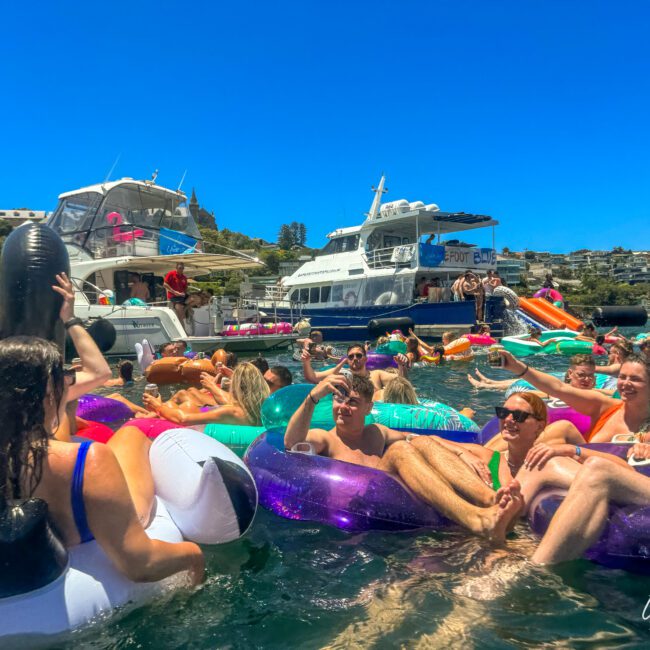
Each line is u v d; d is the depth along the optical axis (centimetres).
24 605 216
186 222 1888
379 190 2464
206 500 295
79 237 1669
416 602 260
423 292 2291
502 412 364
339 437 425
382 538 339
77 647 220
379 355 1124
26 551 210
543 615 248
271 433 443
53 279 336
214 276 4778
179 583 261
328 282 2430
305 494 368
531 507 332
